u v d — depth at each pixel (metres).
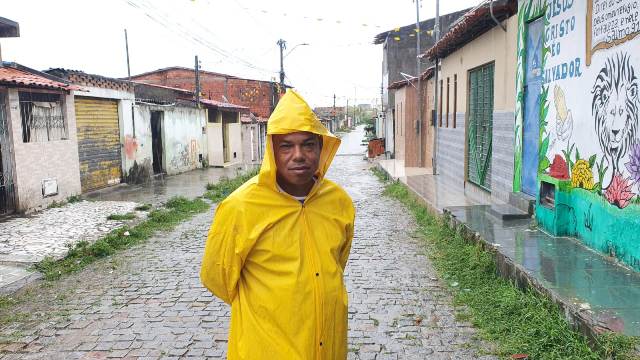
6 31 11.43
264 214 2.26
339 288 2.33
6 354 4.37
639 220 4.82
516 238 6.32
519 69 8.16
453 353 4.14
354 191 15.13
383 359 4.09
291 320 2.21
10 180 10.67
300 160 2.23
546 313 4.23
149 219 10.38
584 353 3.61
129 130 16.38
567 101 6.41
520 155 8.21
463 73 12.20
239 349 2.30
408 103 20.16
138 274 6.71
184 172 21.05
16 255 7.44
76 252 7.59
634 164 4.88
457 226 7.57
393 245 7.94
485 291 5.33
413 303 5.32
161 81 35.62
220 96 36.53
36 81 11.04
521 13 8.02
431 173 16.61
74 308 5.48
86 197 13.58
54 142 12.11
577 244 5.95
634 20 4.88
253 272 2.28
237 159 28.19
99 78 14.62
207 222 10.34
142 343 4.52
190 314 5.21
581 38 6.03
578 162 6.10
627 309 3.95
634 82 4.88
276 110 2.30
